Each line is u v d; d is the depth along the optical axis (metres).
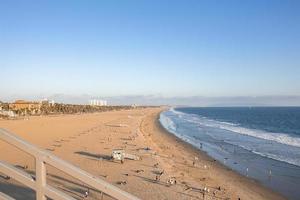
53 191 3.33
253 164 36.72
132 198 3.33
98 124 80.69
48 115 124.06
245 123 116.94
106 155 34.16
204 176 28.94
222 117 165.12
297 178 30.28
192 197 21.34
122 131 63.31
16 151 32.12
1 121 84.12
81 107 191.00
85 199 17.03
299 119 148.88
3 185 11.48
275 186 27.45
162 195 20.88
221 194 23.45
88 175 3.35
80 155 34.06
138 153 37.22
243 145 53.06
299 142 58.34
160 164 31.16
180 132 73.56
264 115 196.25
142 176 25.58
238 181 28.52
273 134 74.31
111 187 3.34
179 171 29.59
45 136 51.34
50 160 3.35
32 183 3.39
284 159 40.28
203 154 42.56
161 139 56.97
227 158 40.25
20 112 121.56
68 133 56.88
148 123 94.88
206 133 72.25
